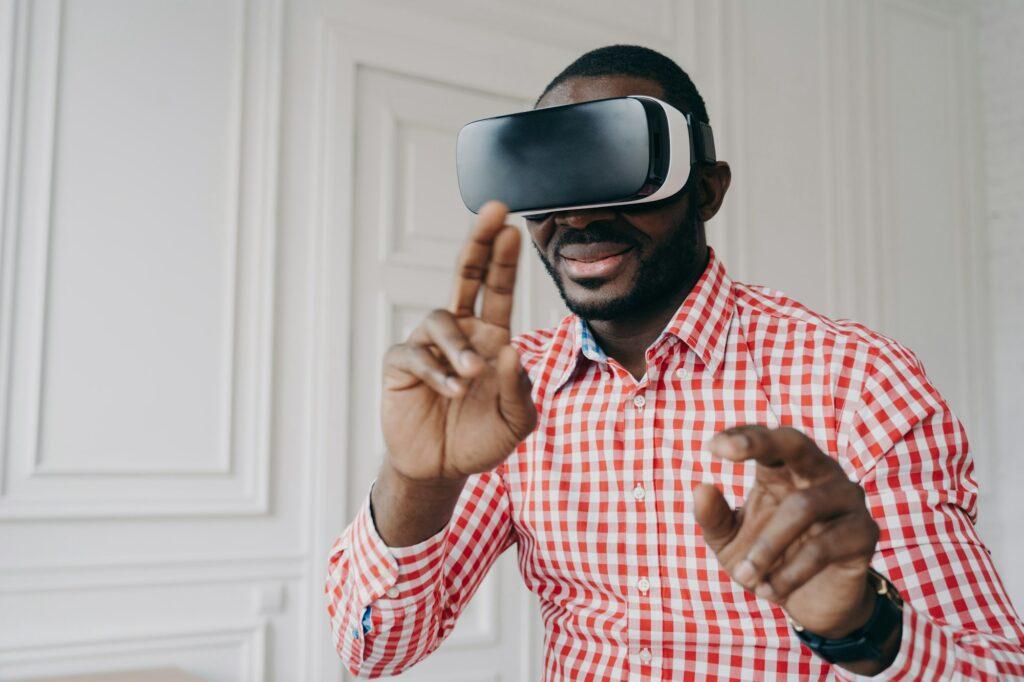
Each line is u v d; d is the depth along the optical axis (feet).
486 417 2.02
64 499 6.29
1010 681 2.15
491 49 8.34
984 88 11.80
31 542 6.18
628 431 3.03
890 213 10.80
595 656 2.96
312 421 7.25
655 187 2.60
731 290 3.16
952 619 2.43
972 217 11.56
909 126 11.14
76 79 6.56
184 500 6.70
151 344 6.68
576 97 2.92
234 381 6.98
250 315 7.08
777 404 2.87
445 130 8.15
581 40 8.86
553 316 8.45
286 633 7.00
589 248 2.75
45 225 6.34
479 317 2.02
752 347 3.00
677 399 3.00
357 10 7.72
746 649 2.75
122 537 6.47
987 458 11.18
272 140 7.23
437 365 1.90
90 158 6.56
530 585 3.26
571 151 2.62
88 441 6.41
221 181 7.04
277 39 7.32
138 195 6.71
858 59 10.78
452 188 8.15
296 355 7.26
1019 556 10.97
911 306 10.85
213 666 6.69
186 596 6.65
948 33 11.70
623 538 2.95
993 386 11.44
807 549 1.74
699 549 2.84
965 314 11.32
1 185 6.22
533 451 3.17
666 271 2.81
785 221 9.94
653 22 9.34
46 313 6.33
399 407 2.07
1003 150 11.60
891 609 1.96
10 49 6.29
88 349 6.46
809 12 10.48
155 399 6.66
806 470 1.74
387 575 2.52
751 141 9.79
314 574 7.11
